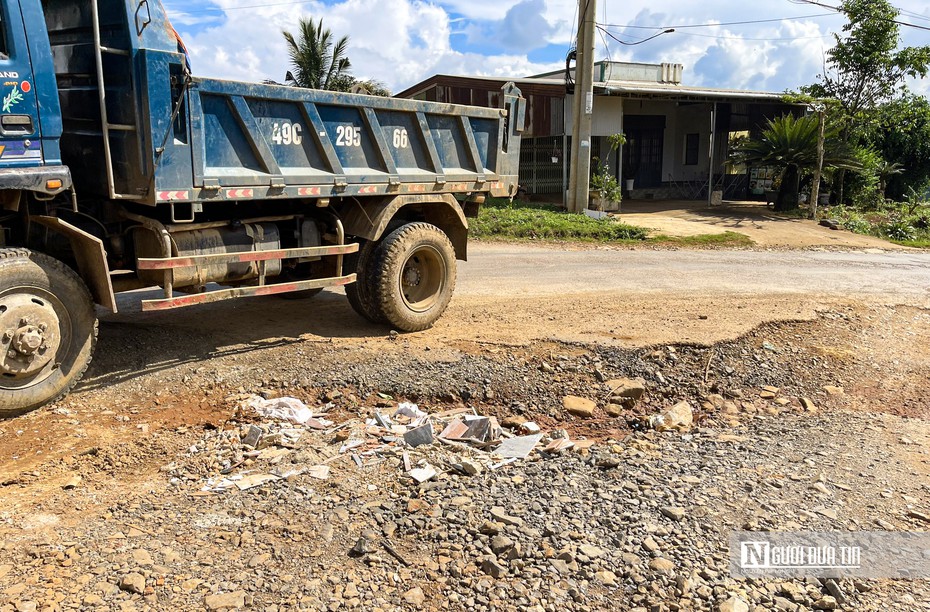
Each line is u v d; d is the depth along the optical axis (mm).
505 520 3770
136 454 4551
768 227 18734
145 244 5707
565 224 16625
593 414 6000
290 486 4148
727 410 6242
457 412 5684
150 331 6715
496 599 3195
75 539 3504
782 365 7180
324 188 6457
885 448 5277
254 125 5883
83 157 5508
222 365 6031
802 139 20516
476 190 8070
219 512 3832
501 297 9172
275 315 7715
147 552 3400
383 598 3158
